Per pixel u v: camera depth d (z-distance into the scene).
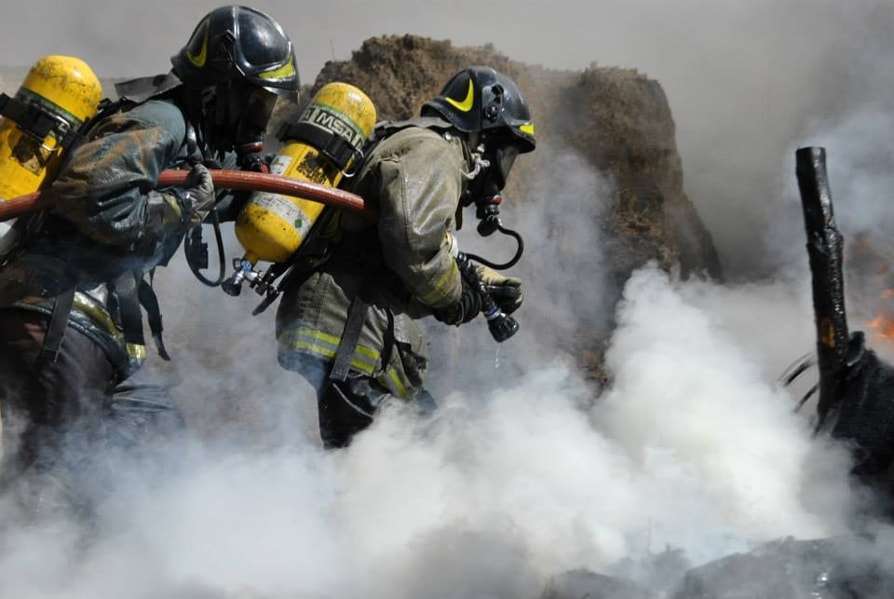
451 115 4.30
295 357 4.14
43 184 3.65
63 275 3.67
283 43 3.97
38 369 3.66
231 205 4.23
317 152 4.04
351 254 4.17
